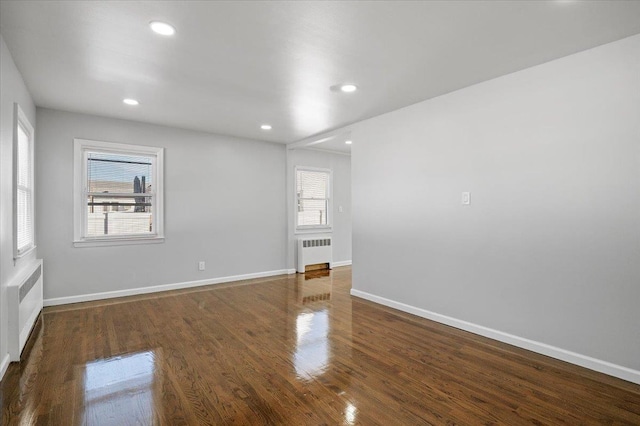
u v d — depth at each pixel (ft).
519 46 8.45
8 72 8.71
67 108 13.58
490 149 10.59
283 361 9.05
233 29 7.67
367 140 15.03
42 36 7.98
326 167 23.06
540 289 9.50
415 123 12.91
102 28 7.63
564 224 9.01
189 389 7.64
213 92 11.69
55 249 13.96
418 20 7.30
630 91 7.95
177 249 16.92
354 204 15.78
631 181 7.95
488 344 10.18
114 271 15.29
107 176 15.25
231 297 15.47
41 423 6.42
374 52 8.77
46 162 13.70
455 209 11.59
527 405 7.05
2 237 8.29
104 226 15.24
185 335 10.87
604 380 8.04
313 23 7.43
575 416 6.66
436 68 9.75
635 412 6.79
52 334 10.85
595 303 8.50
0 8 6.82
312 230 22.30
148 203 16.31
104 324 11.81
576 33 7.82
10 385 7.79
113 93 11.85
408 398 7.31
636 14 7.04
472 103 11.06
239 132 17.69
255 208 19.58
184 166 17.04
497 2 6.64
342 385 7.84
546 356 9.32
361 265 15.43
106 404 7.06
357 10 6.93
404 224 13.41
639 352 7.86
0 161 8.08
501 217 10.33
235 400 7.22
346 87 11.21
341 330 11.36
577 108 8.77
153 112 14.10
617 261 8.16
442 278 12.04
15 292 8.88
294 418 6.61
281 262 20.74
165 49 8.62
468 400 7.23
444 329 11.46
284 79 10.55
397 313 13.20
